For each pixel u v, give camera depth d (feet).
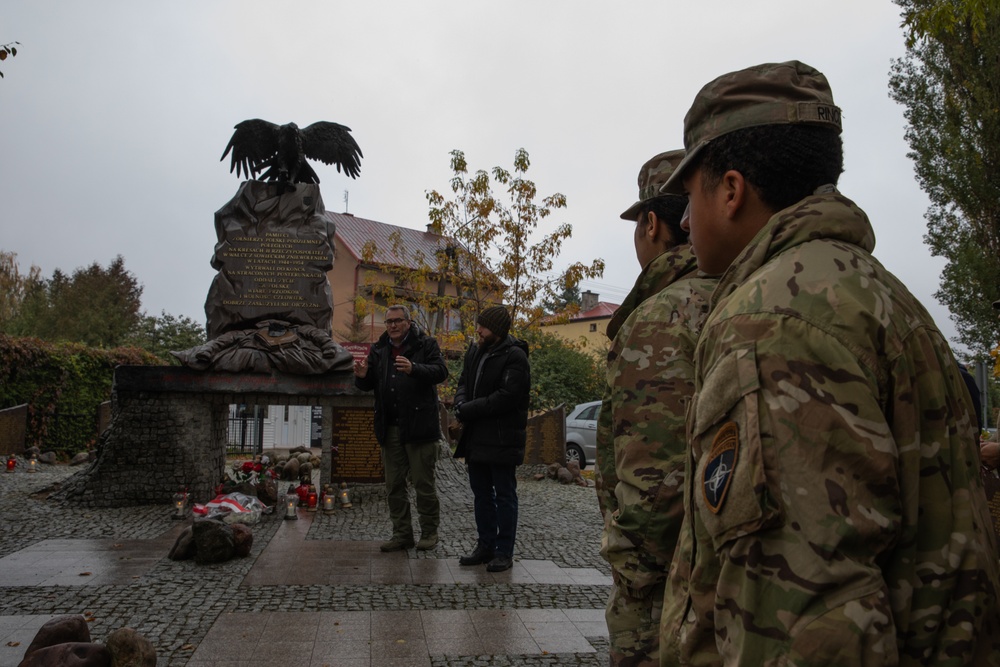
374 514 27.25
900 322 4.10
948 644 3.86
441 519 26.66
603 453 7.86
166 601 15.92
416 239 139.23
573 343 79.46
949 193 60.13
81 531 23.73
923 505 3.99
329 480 29.60
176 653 12.89
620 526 6.94
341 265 124.16
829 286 4.05
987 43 55.98
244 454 58.80
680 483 6.58
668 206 8.25
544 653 13.26
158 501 28.30
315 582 17.69
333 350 29.89
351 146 33.53
